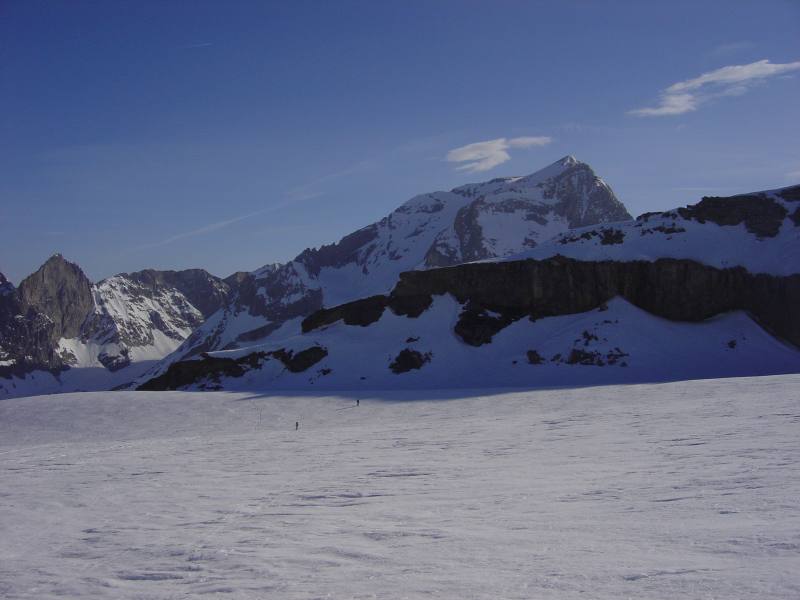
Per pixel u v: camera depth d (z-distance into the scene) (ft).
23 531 60.80
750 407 144.46
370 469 92.32
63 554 49.75
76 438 259.60
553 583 31.01
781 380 241.96
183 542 50.31
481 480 74.02
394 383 436.76
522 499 59.00
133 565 43.78
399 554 40.42
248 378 472.44
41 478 102.06
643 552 35.91
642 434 111.96
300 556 41.93
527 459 91.71
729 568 30.91
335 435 167.22
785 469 61.36
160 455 133.69
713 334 479.41
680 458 77.41
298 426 265.13
